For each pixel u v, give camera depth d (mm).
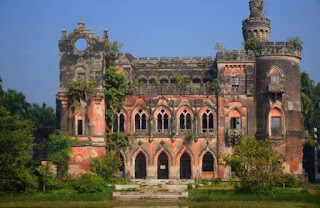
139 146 83000
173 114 83438
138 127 84062
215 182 77188
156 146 83062
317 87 101938
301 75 95500
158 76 88250
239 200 57406
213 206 52688
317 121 96375
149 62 88688
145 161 83688
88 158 78750
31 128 70438
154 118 83562
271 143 81062
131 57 87000
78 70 81500
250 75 83375
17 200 57438
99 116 80562
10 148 63750
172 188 69312
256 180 62438
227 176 81625
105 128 81812
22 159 64938
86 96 80375
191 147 82938
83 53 81750
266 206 51875
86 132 79750
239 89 83438
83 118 80188
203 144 82812
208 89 83750
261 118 82312
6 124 66312
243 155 64875
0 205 52969
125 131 83438
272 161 64438
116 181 77250
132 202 57000
